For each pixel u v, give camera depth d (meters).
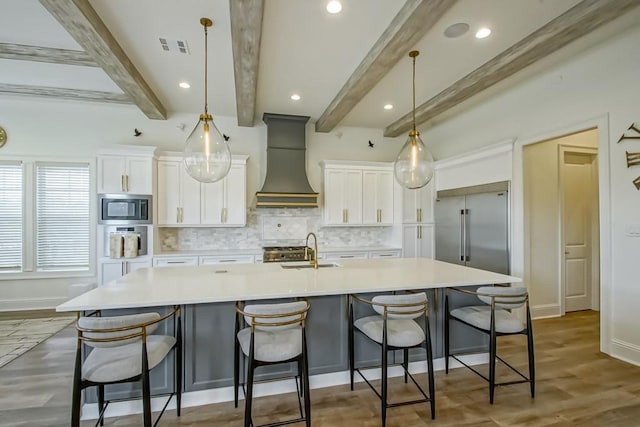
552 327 3.80
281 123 5.03
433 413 2.12
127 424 2.06
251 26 2.43
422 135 5.94
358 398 2.36
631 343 2.84
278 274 2.81
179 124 4.95
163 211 4.60
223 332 2.31
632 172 2.81
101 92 4.30
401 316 2.21
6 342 3.37
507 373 2.74
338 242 5.64
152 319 1.79
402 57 3.13
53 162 4.62
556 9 2.46
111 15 2.54
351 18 2.57
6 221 4.54
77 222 4.72
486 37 2.84
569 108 3.34
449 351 2.84
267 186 4.91
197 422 2.07
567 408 2.23
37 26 2.82
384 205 5.55
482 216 4.42
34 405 2.24
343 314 2.56
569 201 4.48
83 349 2.03
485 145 4.51
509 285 2.91
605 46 2.99
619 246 2.90
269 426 1.92
